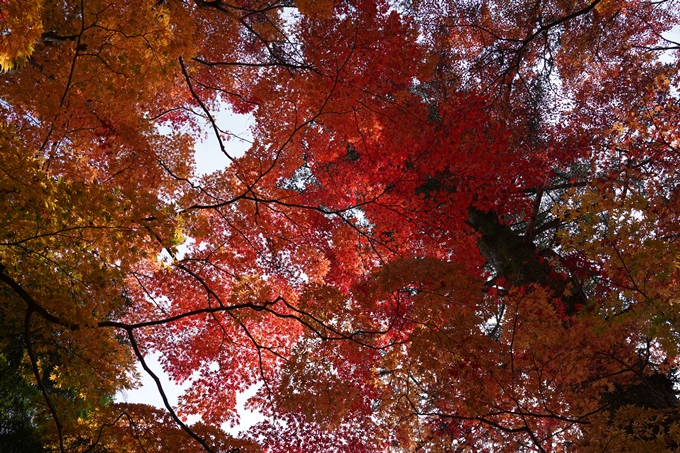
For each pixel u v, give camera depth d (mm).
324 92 6391
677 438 4098
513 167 7457
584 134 9055
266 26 8469
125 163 5930
